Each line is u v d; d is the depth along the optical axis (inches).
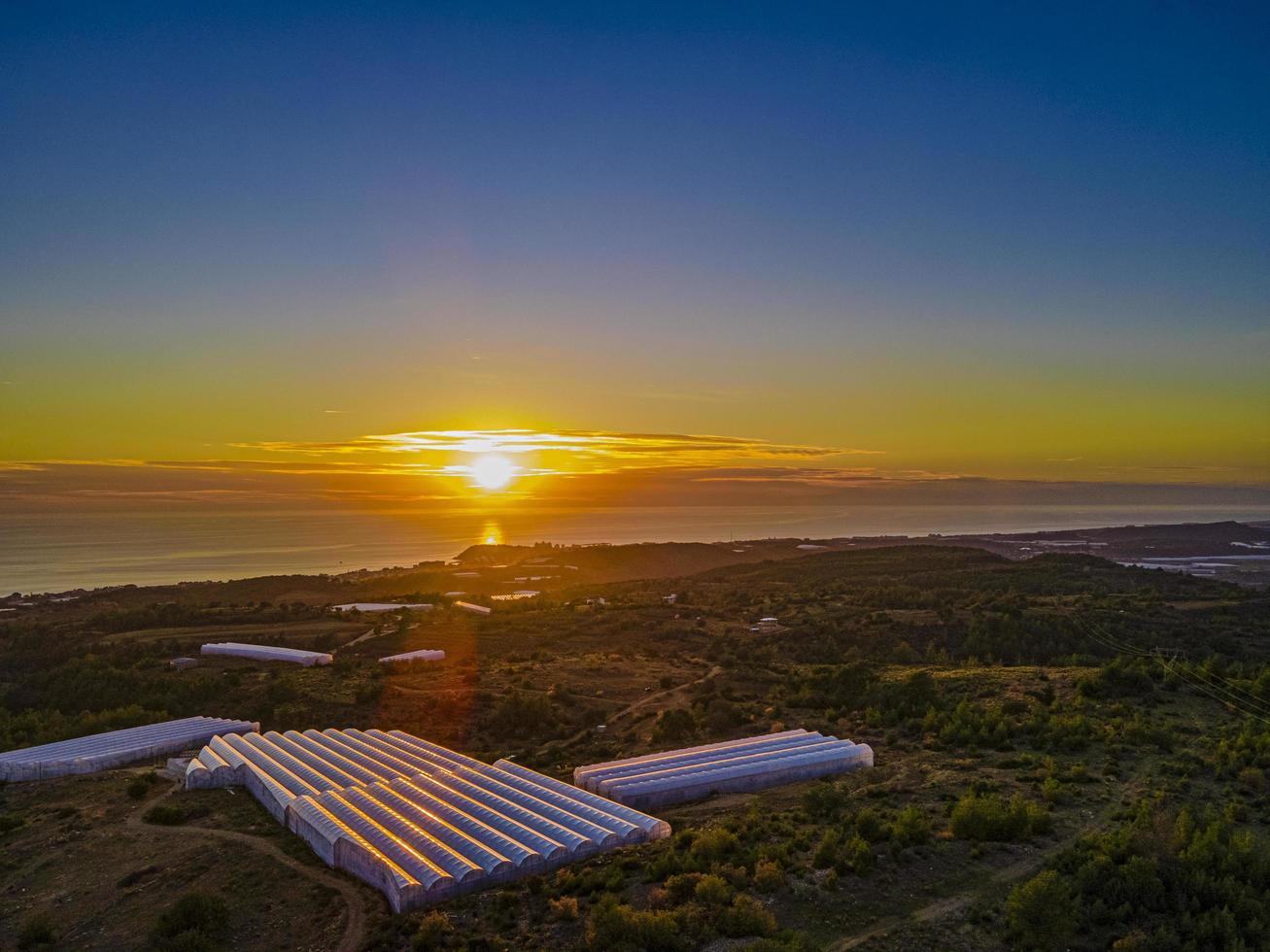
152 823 2144.4
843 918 1444.4
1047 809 1859.0
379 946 1439.5
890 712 2901.1
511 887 1633.9
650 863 1683.1
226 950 1488.7
